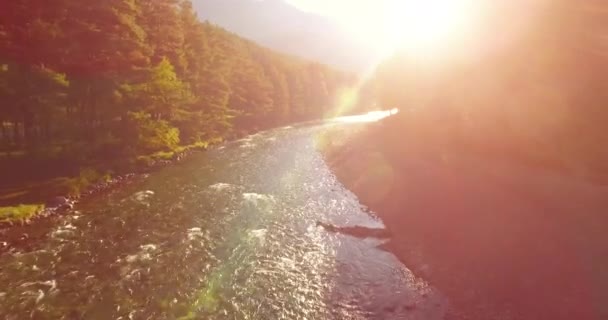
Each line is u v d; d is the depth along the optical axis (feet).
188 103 160.35
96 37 104.37
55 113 97.04
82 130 111.04
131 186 100.78
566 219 65.31
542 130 105.60
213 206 87.35
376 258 62.39
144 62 121.60
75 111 112.37
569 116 98.32
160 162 128.16
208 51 188.96
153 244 66.08
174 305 48.29
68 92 102.22
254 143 190.19
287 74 367.86
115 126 116.88
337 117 434.71
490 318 44.57
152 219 77.82
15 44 90.02
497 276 52.90
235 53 259.60
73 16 103.30
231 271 57.36
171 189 99.76
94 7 104.17
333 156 155.22
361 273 57.21
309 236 71.82
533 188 81.92
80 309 47.06
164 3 153.79
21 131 124.57
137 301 49.01
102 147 113.39
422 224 74.49
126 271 56.44
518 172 96.27
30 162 99.60
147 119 123.03
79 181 92.79
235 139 204.85
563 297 46.39
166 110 136.77
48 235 68.23
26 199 81.82
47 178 96.32
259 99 264.52
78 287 51.85
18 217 72.64
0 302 47.88
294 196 98.02
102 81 107.86
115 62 110.01
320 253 64.28
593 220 63.41
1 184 88.12
